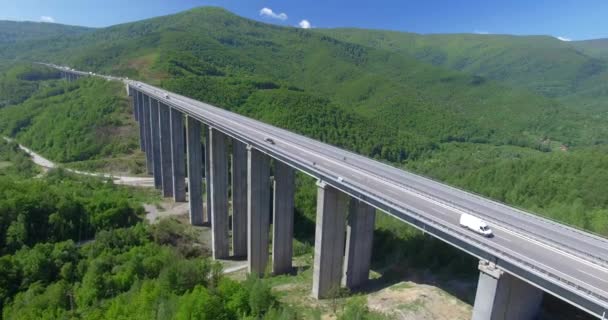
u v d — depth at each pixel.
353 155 57.53
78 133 133.00
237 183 68.94
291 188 57.66
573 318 34.72
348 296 47.16
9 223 64.44
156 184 105.06
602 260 29.44
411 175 50.06
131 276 50.53
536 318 34.59
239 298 39.94
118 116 140.25
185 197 96.62
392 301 41.97
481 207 40.41
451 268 47.59
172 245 71.31
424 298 41.03
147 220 79.88
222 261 69.44
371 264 56.03
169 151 97.75
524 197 81.06
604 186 72.06
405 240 57.09
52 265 55.69
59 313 43.16
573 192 74.31
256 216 59.84
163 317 35.28
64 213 69.56
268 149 54.16
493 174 100.81
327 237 47.31
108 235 65.19
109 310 40.41
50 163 125.88
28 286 52.00
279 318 35.28
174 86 162.12
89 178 102.25
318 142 64.06
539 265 27.44
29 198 67.62
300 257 66.94
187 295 38.47
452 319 36.88
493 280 29.28
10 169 119.06
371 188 42.03
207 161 80.50
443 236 33.56
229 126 68.88
